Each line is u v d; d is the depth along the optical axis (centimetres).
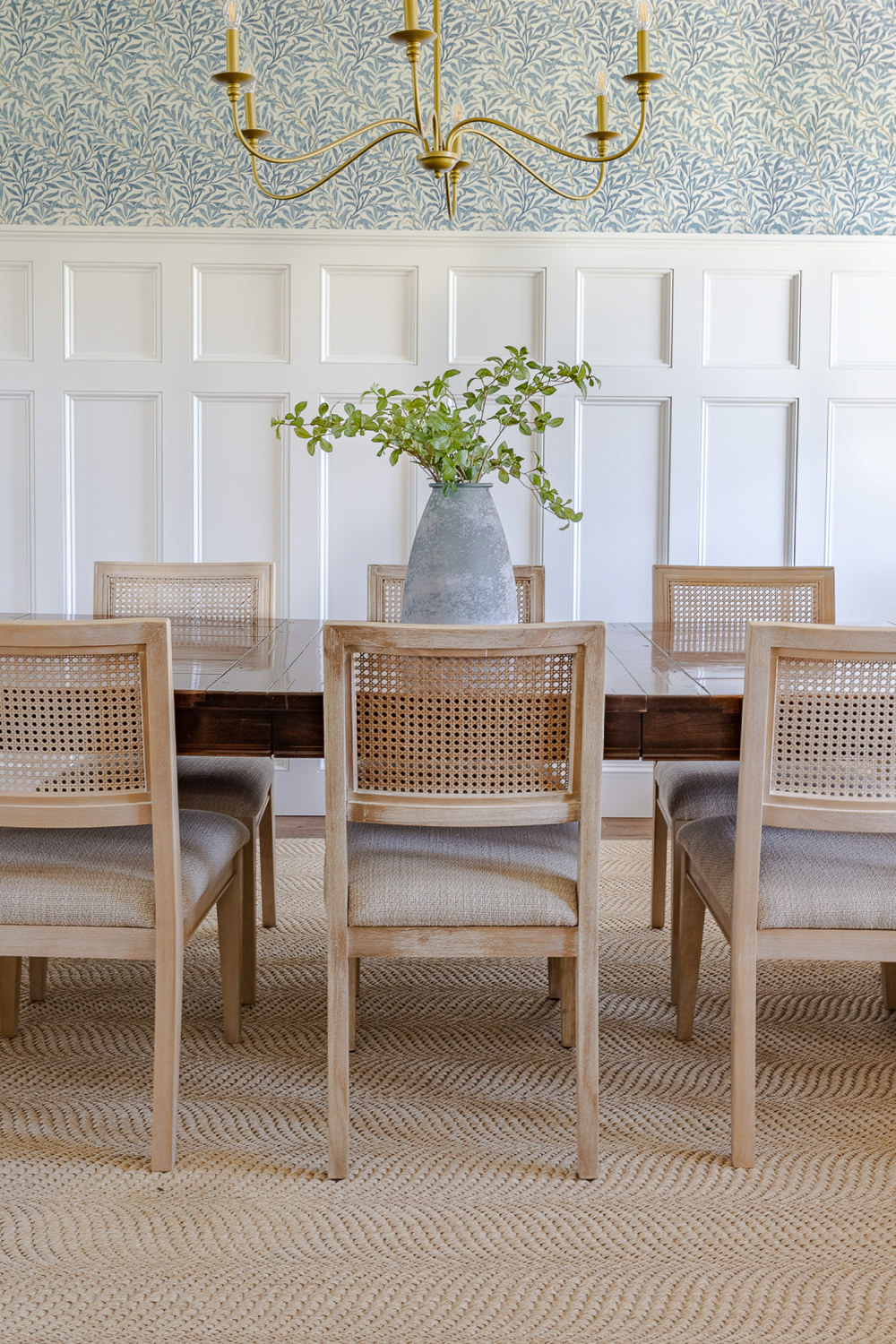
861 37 353
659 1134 184
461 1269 150
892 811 163
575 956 167
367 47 352
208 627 253
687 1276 149
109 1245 154
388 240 354
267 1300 143
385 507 366
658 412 363
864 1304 143
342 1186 168
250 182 355
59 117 354
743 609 272
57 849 179
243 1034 219
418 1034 222
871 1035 222
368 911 166
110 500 364
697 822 203
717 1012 232
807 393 361
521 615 279
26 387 358
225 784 229
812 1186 169
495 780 164
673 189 358
